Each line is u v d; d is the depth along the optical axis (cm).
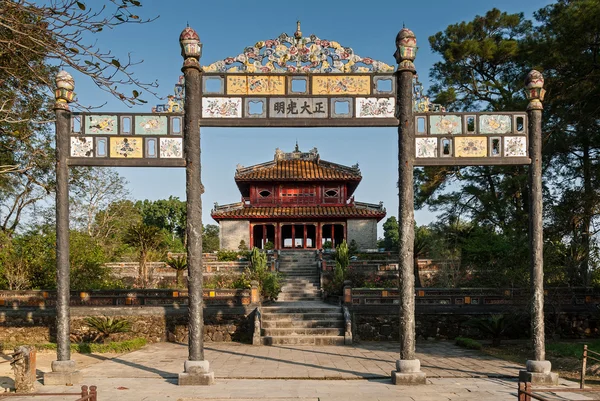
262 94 1177
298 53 1187
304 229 4338
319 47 1190
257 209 4303
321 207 4338
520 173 2441
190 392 1031
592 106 1781
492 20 3095
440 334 1981
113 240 3659
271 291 2464
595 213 1738
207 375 1103
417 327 1989
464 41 3003
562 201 1852
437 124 1173
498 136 1171
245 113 1170
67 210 1159
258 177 4291
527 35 2956
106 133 1162
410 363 1119
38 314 1958
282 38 1191
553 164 2059
